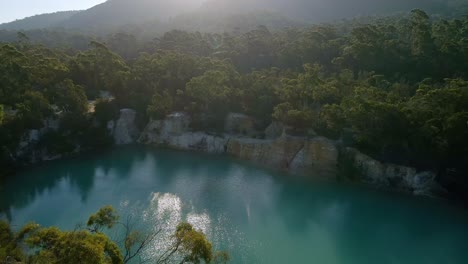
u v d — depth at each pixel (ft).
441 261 181.57
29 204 231.71
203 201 239.50
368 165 262.06
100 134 341.00
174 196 245.45
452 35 387.96
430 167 249.14
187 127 354.95
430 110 248.93
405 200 241.96
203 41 542.16
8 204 232.12
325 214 225.97
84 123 334.44
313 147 282.36
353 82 328.29
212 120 350.84
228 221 214.90
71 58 417.49
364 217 222.48
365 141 256.32
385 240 199.31
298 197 247.91
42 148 306.35
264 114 342.23
